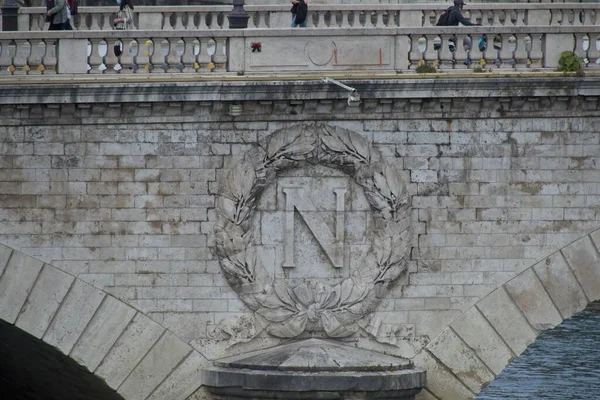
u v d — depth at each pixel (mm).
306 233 138375
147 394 137750
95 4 194625
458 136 138500
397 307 139000
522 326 139500
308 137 137500
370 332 138500
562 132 138875
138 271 137375
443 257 138875
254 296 137500
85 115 136500
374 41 138625
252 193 137375
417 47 139375
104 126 136750
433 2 181500
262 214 138375
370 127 138375
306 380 132125
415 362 138875
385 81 136250
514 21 155875
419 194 138625
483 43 139875
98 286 137125
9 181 136375
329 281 138500
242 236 137375
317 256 138375
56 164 136625
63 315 136750
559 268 139375
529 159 139000
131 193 137125
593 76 137375
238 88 136000
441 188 138625
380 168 137875
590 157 139125
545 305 139375
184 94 135875
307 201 138125
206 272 137750
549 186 139000
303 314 137625
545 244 139250
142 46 142000
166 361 137500
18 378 161000
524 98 137875
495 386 199500
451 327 139000
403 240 137875
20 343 147250
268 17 157625
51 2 156750
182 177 137375
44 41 137750
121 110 136625
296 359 133500
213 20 158125
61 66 137875
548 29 139250
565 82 137250
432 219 138750
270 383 132625
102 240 137000
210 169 137500
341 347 136375
